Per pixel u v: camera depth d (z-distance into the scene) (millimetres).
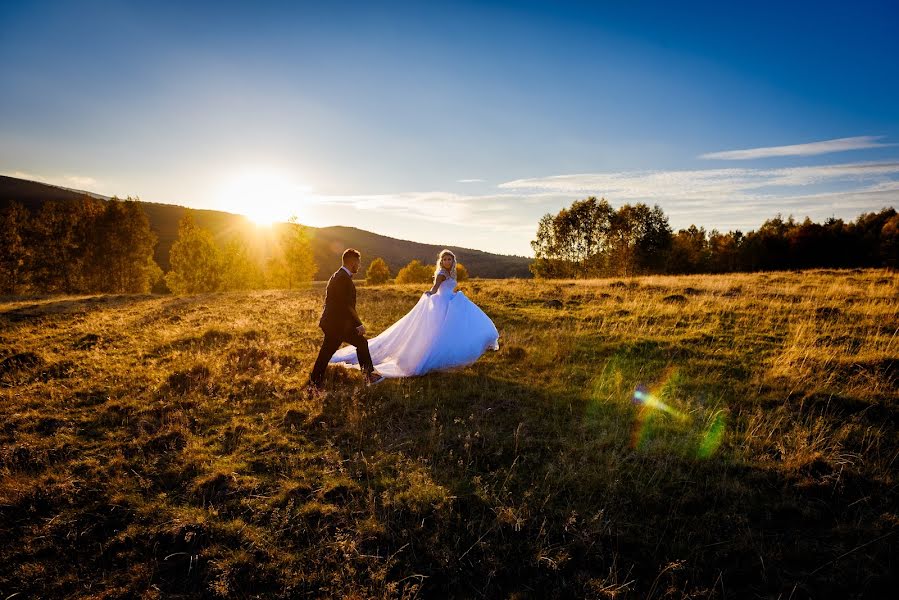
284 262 50281
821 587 3475
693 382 7359
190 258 50219
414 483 4648
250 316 14516
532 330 11156
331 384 7613
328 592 3496
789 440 5285
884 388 6535
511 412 6430
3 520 4375
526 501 4398
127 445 5773
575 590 3508
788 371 7379
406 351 8102
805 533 4004
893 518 4027
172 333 11961
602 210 63812
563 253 66812
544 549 3801
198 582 3682
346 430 5980
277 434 5977
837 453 4965
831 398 6289
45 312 17016
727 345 9344
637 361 8531
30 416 6691
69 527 4273
